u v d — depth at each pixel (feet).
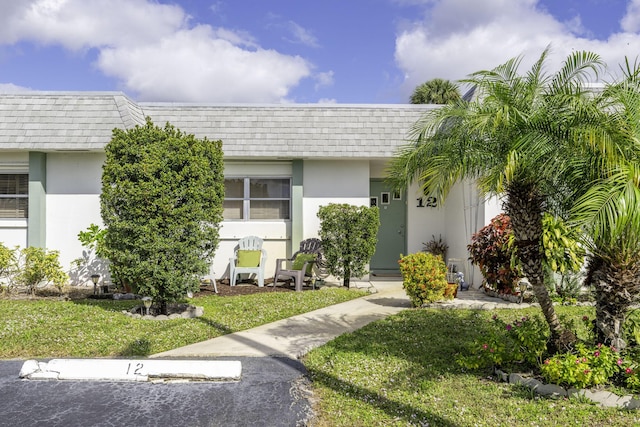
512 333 15.49
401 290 33.09
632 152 12.17
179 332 20.17
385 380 14.66
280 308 25.59
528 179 13.94
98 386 14.47
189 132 34.22
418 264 25.88
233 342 19.16
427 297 25.58
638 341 14.33
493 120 13.16
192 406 12.94
